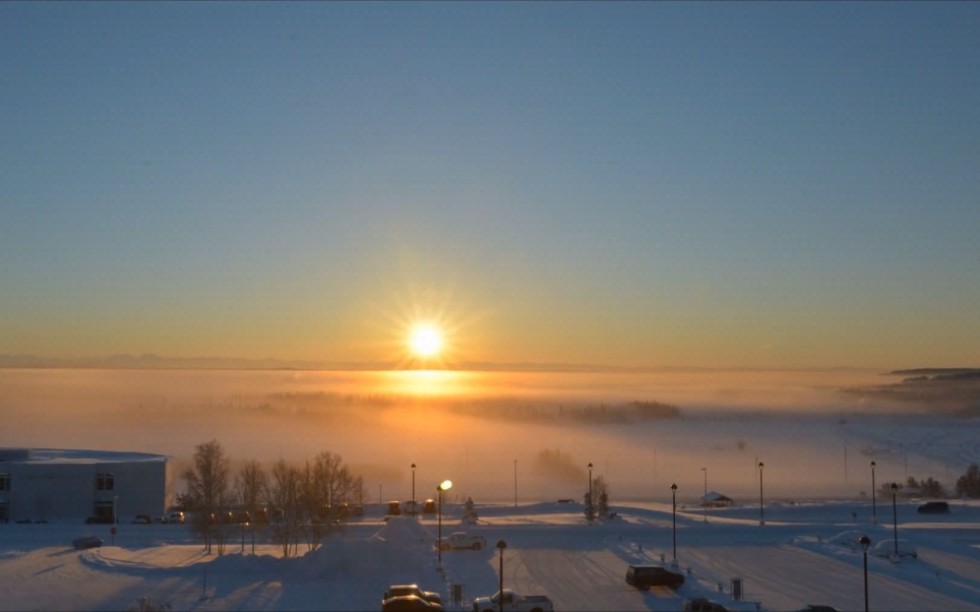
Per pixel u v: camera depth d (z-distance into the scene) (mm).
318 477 104062
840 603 69312
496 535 105062
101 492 127750
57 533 109000
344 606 67438
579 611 66875
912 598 71125
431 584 75562
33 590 72812
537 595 69750
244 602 68562
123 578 77188
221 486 114000
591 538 102812
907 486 186625
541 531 108188
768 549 95250
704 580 78000
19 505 125250
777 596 71625
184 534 108500
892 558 87250
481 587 74875
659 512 132750
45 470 126438
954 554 91375
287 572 78688
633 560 88312
